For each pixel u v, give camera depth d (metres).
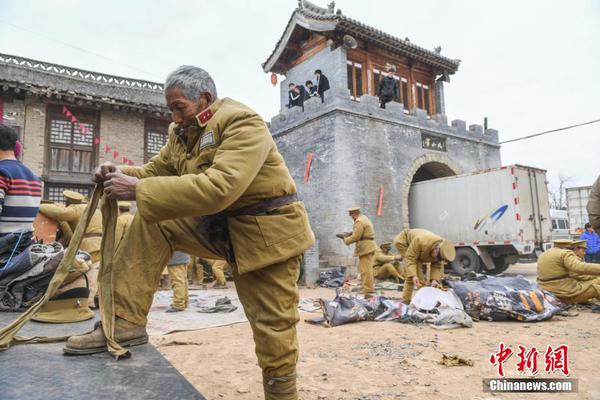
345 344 4.48
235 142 1.56
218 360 3.79
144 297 1.86
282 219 1.73
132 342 1.83
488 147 17.47
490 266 12.95
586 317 5.98
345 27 14.89
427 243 6.50
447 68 18.09
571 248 6.84
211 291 9.71
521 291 5.90
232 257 1.83
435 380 3.27
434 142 15.55
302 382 3.24
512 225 12.14
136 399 1.30
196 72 1.75
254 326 1.78
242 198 1.70
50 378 1.44
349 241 8.59
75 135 13.23
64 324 2.32
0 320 2.42
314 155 13.86
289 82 17.92
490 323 5.62
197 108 1.75
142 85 15.22
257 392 2.96
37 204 3.06
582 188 21.33
